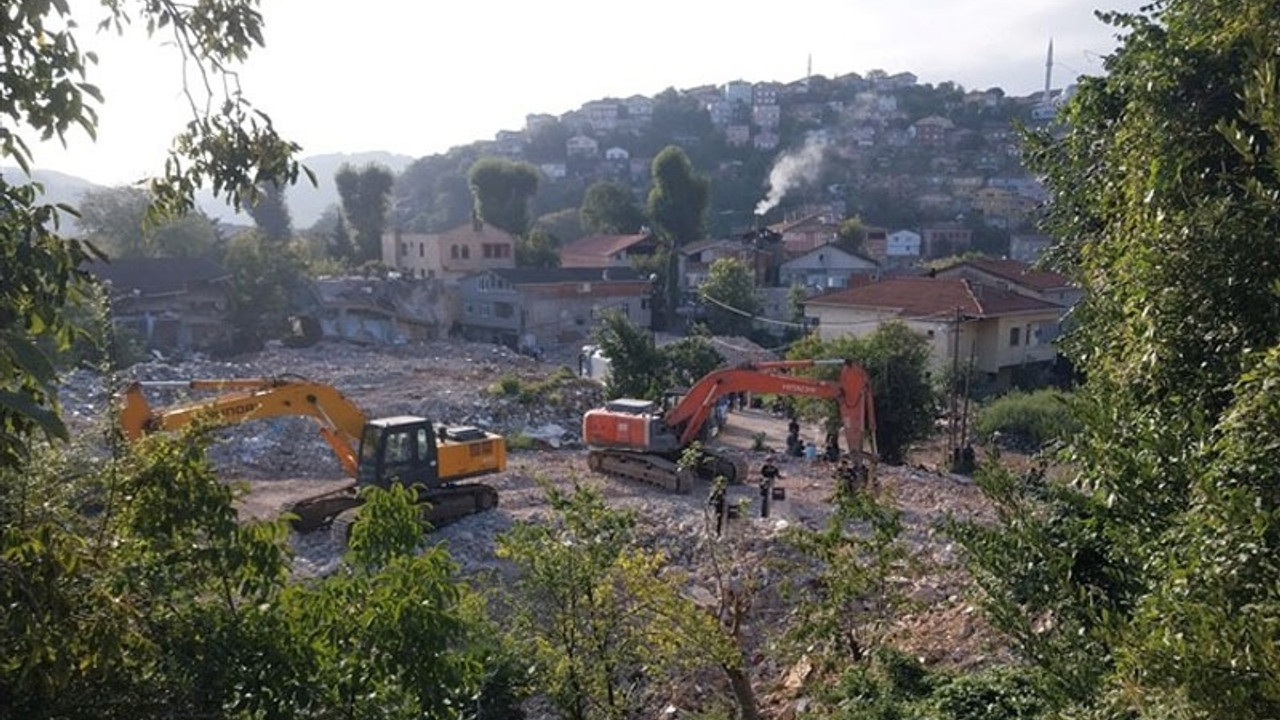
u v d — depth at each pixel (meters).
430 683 5.56
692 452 14.19
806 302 45.69
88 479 5.34
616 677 10.88
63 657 4.38
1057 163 11.47
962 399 36.00
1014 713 9.03
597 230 92.75
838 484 13.63
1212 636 4.07
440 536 19.28
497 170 85.00
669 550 18.38
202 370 39.41
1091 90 10.32
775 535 18.34
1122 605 6.54
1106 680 5.44
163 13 5.21
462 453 20.69
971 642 11.52
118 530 5.27
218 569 5.43
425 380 39.31
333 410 19.77
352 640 5.51
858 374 22.06
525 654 9.97
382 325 55.59
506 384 35.19
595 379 40.91
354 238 80.75
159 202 5.71
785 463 27.05
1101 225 10.56
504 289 59.47
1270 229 5.82
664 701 12.42
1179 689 4.20
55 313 4.13
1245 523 4.34
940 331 39.59
